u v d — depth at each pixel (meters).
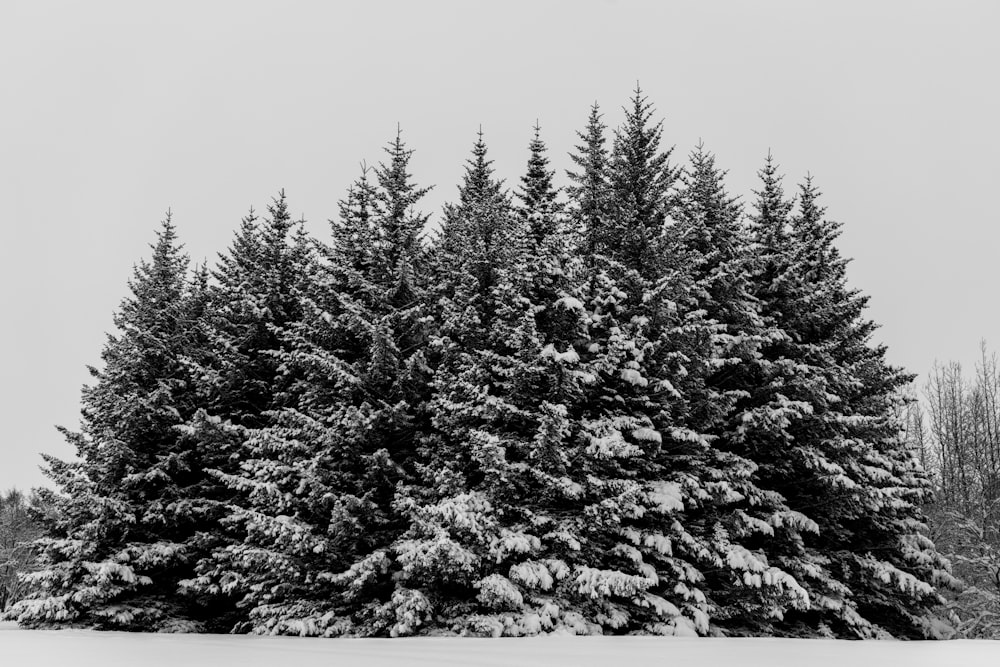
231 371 20.14
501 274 16.73
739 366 19.20
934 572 22.20
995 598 24.88
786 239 23.84
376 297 18.08
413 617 14.09
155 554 19.31
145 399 20.72
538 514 15.40
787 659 9.54
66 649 10.90
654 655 9.80
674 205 20.33
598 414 16.92
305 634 15.17
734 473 17.25
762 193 24.88
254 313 20.62
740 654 10.17
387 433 17.05
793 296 21.44
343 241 21.17
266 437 16.67
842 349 22.36
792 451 18.69
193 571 20.39
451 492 15.34
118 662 8.80
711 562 16.59
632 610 15.75
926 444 49.09
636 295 17.88
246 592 18.28
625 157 19.95
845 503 19.19
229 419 20.08
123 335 22.77
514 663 8.58
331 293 18.70
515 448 15.73
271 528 15.31
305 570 16.05
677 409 16.97
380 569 15.44
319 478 16.08
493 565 14.93
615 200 18.95
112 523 19.28
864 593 21.09
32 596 19.62
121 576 18.62
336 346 18.50
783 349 20.66
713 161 22.42
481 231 18.91
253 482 16.55
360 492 16.44
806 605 15.47
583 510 15.38
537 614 14.34
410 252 19.38
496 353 16.81
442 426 16.25
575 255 18.62
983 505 31.97
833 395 19.86
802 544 18.34
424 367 17.22
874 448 22.88
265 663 8.66
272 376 20.97
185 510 19.70
